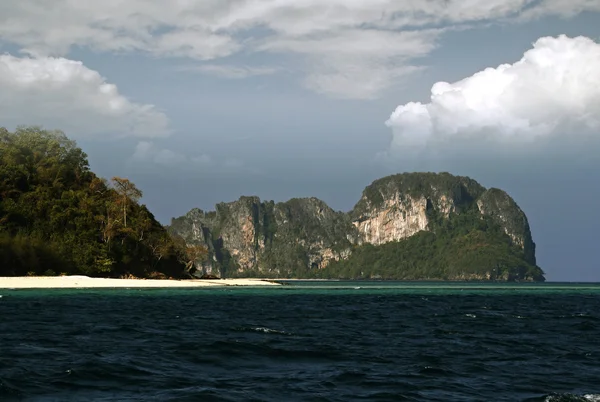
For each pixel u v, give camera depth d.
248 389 19.77
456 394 19.59
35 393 18.66
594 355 29.55
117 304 67.38
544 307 76.56
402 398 18.77
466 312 62.38
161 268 157.00
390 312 61.22
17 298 77.06
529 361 27.22
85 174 165.38
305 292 115.56
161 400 17.88
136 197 156.12
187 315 53.28
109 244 142.12
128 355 26.69
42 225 141.25
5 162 152.00
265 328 39.84
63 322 43.88
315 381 21.34
